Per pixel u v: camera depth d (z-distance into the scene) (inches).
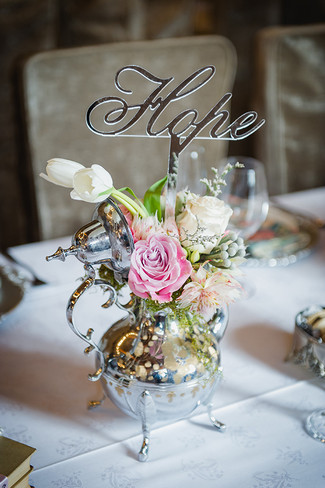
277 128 74.6
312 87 74.5
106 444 28.9
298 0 111.3
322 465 27.6
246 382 33.4
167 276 25.2
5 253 46.8
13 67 61.9
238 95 118.6
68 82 63.6
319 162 78.5
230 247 26.9
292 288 43.1
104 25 96.3
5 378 33.4
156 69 67.8
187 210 26.8
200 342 28.6
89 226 26.0
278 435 29.5
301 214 52.8
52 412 31.0
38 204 65.6
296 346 33.2
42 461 27.6
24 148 64.6
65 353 35.8
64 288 42.5
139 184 71.3
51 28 93.7
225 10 112.8
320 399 32.2
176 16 107.3
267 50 71.7
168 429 30.0
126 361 28.0
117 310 40.4
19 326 38.3
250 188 43.2
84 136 66.1
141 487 26.3
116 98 26.0
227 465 27.6
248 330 38.1
